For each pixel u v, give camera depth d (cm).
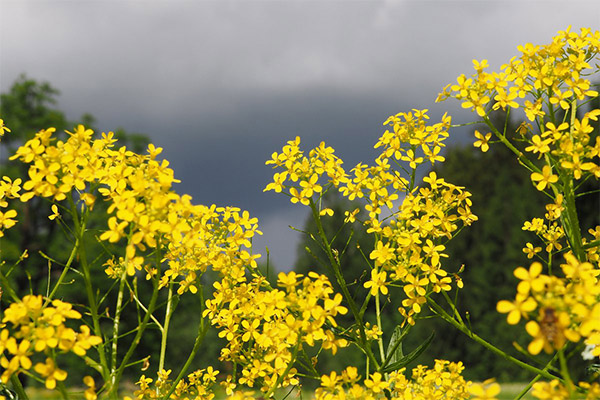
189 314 2956
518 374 2900
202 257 313
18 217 2681
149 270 316
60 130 3203
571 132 291
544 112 298
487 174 3725
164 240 284
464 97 301
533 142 287
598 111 277
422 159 326
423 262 321
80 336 196
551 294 164
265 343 242
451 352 3041
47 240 2773
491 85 297
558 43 300
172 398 339
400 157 326
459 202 328
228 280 320
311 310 221
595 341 171
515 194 3412
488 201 3581
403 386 310
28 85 3256
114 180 231
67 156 222
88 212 230
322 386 225
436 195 339
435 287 300
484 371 2980
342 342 224
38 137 221
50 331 188
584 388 192
